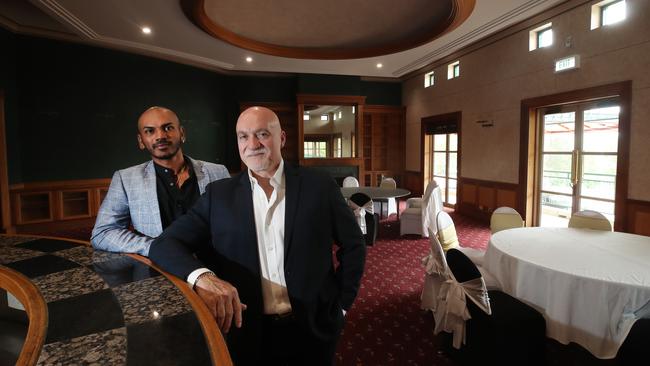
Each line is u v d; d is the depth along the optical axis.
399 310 3.20
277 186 1.24
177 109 7.83
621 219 4.33
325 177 1.31
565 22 4.96
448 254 2.39
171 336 0.73
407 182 10.02
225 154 9.04
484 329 2.09
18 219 5.96
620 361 1.97
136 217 1.55
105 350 0.67
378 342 2.67
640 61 4.07
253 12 5.21
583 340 2.05
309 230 1.21
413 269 4.27
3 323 1.04
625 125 4.25
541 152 5.71
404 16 5.39
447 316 2.30
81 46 6.48
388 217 7.36
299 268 1.19
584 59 4.72
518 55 5.86
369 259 4.66
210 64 7.98
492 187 6.62
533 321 2.05
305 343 1.22
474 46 6.93
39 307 0.86
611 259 2.32
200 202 1.32
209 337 0.73
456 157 8.11
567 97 4.97
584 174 4.98
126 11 4.93
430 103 8.67
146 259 1.28
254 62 7.70
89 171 6.68
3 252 1.36
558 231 3.10
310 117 13.36
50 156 6.27
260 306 1.20
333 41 6.51
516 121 5.97
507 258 2.46
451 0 4.61
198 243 1.29
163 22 5.34
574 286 2.06
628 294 1.91
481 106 6.83
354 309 3.22
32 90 6.07
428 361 2.43
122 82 6.97
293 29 5.91
